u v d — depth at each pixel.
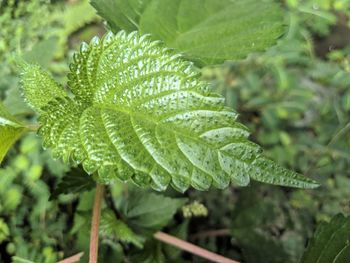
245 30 0.16
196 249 0.18
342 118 0.25
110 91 0.12
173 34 0.16
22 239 0.20
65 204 0.21
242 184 0.10
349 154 0.24
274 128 0.26
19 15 0.25
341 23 0.30
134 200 0.19
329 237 0.15
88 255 0.17
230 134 0.10
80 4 0.27
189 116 0.11
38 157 0.21
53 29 0.26
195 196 0.22
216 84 0.26
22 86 0.13
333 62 0.26
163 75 0.11
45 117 0.12
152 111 0.11
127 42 0.12
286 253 0.20
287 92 0.27
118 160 0.11
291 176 0.10
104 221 0.17
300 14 0.27
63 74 0.25
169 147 0.10
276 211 0.21
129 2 0.15
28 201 0.21
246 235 0.20
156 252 0.19
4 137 0.12
